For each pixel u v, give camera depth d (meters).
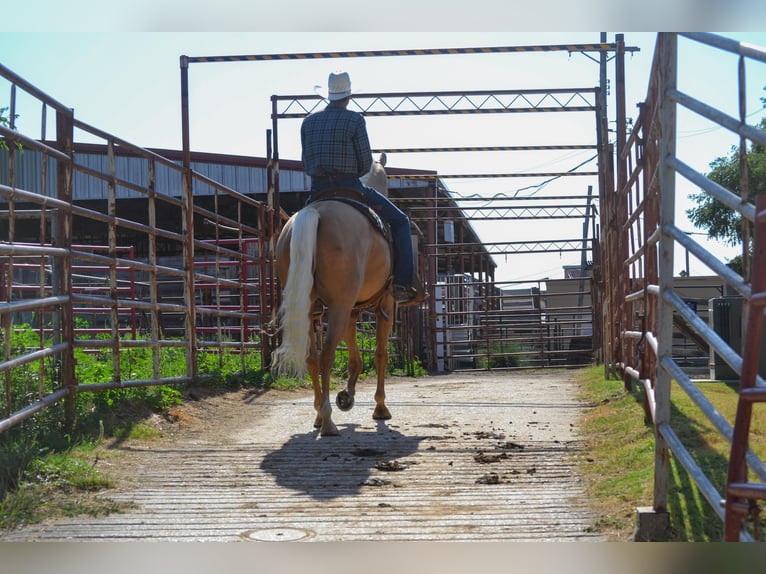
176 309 8.67
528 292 44.69
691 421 5.58
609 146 12.91
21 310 5.35
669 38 3.73
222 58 11.81
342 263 6.04
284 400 9.48
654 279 6.41
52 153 5.95
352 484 5.07
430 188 24.28
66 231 6.27
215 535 3.90
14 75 5.23
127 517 4.26
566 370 19.81
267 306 12.18
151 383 7.52
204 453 6.06
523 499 4.60
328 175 6.73
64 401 6.20
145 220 29.77
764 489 2.26
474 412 8.41
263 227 12.04
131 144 7.55
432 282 21.19
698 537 3.53
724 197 2.85
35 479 4.74
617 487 4.62
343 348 15.40
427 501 4.60
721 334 8.67
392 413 8.39
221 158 26.16
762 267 2.39
